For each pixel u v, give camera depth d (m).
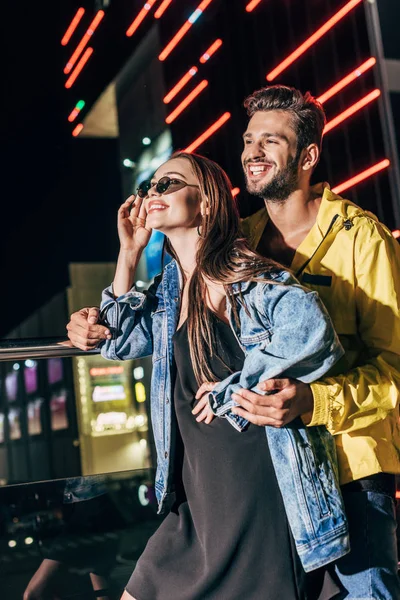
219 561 1.73
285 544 1.71
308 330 1.64
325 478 1.73
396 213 4.61
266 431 1.74
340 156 5.17
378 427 1.83
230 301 1.79
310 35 5.66
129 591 1.88
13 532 2.33
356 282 1.91
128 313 2.07
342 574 1.77
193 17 7.89
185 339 1.88
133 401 14.07
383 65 4.76
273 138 2.01
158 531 1.94
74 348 2.29
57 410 16.03
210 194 1.90
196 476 1.81
